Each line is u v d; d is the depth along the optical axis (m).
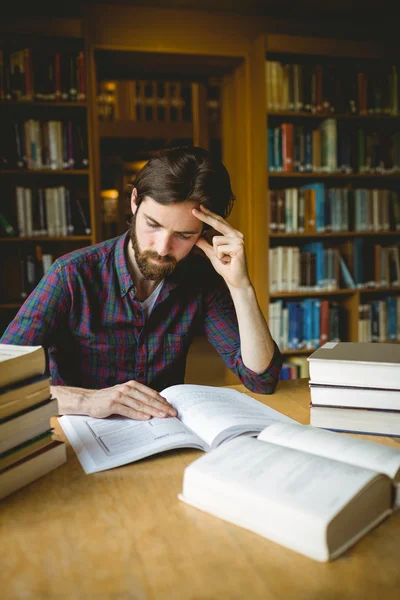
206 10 3.57
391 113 3.52
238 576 0.53
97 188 3.24
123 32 3.42
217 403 1.03
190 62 3.65
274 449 0.71
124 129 6.01
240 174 3.79
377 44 3.50
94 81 3.24
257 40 3.39
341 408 0.93
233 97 3.83
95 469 0.79
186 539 0.60
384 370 0.89
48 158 3.02
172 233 1.16
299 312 3.44
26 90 2.96
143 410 0.98
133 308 1.34
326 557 0.55
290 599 0.49
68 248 3.35
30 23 2.93
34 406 0.77
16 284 3.28
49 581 0.53
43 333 1.26
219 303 1.48
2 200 3.14
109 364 1.37
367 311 3.58
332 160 3.41
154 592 0.51
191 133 6.17
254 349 1.22
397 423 0.90
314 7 3.65
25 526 0.64
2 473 0.70
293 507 0.57
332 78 3.39
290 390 1.26
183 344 1.44
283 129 3.32
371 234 3.53
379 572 0.53
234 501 0.62
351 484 0.60
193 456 0.85
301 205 3.37
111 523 0.64
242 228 3.80
